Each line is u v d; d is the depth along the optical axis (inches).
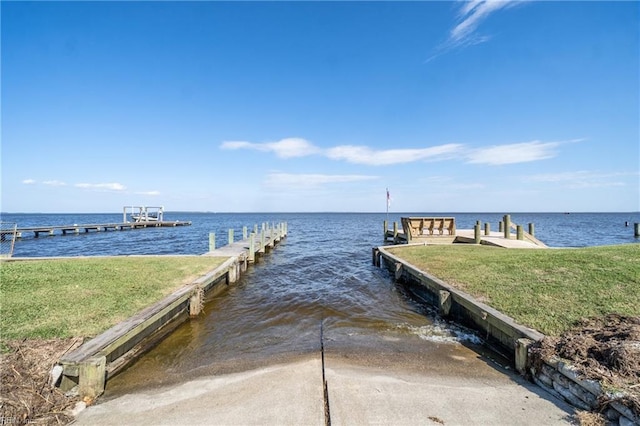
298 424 129.7
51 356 162.9
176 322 282.7
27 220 3302.2
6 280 289.0
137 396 160.1
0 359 155.1
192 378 182.7
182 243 1039.6
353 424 128.0
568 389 140.3
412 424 128.0
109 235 1408.7
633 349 136.6
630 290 230.1
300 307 344.5
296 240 1139.9
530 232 739.4
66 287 276.2
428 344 235.8
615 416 117.1
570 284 256.1
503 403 143.5
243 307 343.9
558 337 171.8
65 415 136.6
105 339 182.1
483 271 331.6
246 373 186.2
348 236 1325.0
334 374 177.6
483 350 221.9
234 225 2292.1
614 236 1173.7
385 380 169.6
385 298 379.9
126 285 292.7
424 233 716.7
